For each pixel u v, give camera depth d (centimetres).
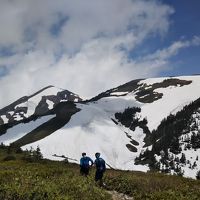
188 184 2842
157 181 2762
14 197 1752
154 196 2294
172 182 2839
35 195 1795
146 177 3119
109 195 2217
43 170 2816
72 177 2595
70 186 2095
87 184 2270
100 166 2556
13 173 2419
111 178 2708
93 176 2750
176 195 2358
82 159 2795
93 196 2042
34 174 2517
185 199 2258
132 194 2436
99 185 2512
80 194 1998
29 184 2016
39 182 2073
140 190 2512
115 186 2556
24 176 2275
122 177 2716
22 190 1808
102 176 2561
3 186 1881
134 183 2602
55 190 1906
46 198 1781
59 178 2406
